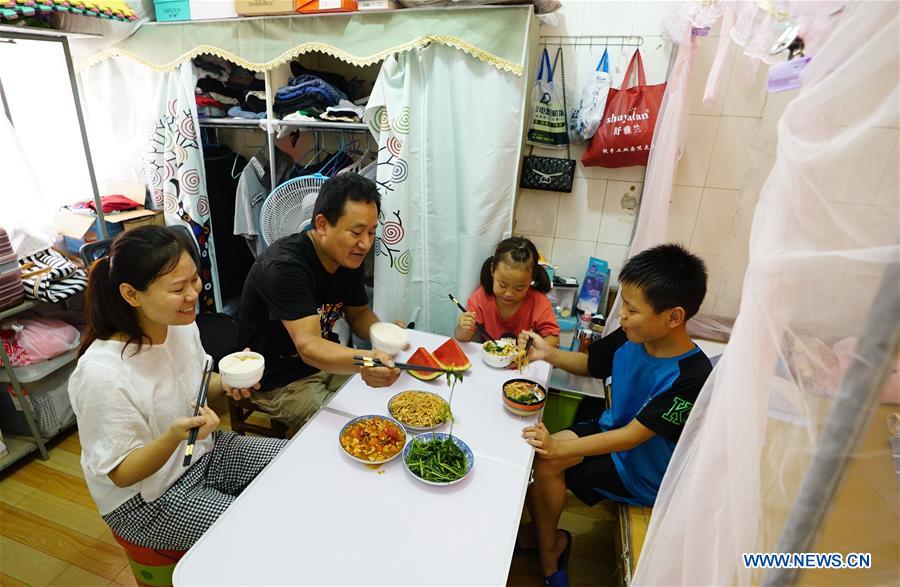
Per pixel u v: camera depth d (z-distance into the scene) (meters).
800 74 0.69
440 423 1.39
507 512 1.10
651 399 1.44
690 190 2.40
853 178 0.49
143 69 2.62
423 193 2.35
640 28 2.23
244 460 1.53
